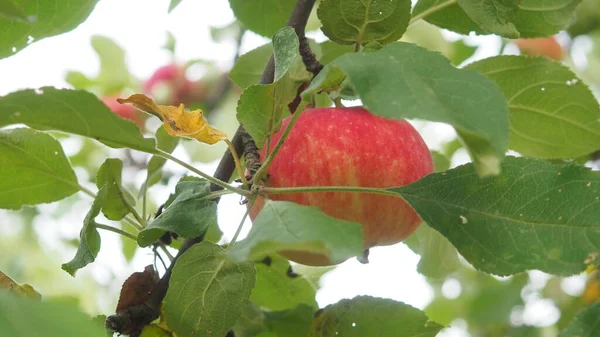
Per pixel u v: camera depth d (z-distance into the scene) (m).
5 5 0.75
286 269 0.92
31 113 0.77
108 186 0.87
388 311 0.86
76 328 0.68
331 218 0.76
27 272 1.48
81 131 0.79
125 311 0.86
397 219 0.83
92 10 0.87
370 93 0.75
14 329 0.68
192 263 0.83
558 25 0.88
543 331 1.17
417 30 1.09
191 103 1.33
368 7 0.84
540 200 0.80
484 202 0.81
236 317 0.83
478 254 0.80
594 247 0.79
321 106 0.92
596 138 0.92
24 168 0.89
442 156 0.96
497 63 0.90
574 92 0.90
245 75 0.94
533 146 0.93
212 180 0.82
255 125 0.82
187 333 0.83
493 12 0.85
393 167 0.82
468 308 1.20
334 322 0.86
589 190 0.80
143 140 0.80
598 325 0.83
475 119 0.74
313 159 0.82
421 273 0.95
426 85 0.75
